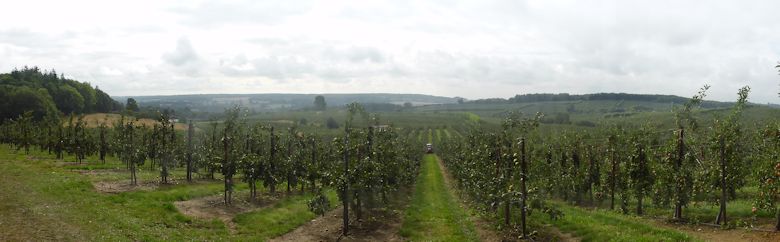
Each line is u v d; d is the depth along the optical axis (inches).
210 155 1771.7
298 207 1330.0
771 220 954.7
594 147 1620.3
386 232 1083.9
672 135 1097.4
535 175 1083.9
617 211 1282.0
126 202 1133.7
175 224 983.6
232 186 1342.3
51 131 2655.0
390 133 1619.1
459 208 1444.4
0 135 3334.2
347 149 1088.2
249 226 1050.7
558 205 1469.0
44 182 1325.0
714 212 1101.1
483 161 1221.1
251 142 1653.5
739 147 1088.8
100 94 6884.8
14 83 5561.0
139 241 804.6
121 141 1862.7
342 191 1055.0
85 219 914.1
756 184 960.9
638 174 1188.5
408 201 1619.1
